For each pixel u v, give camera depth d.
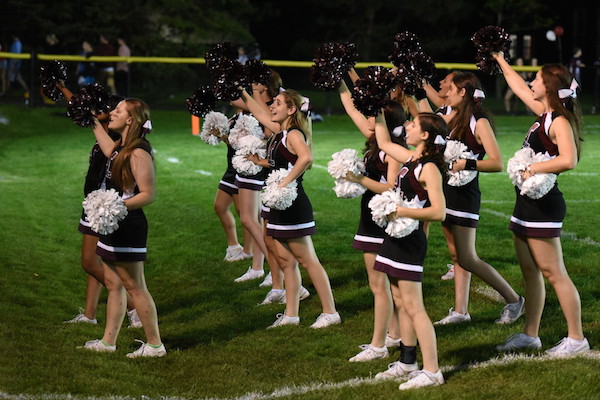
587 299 8.22
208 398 6.14
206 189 15.31
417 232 6.12
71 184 15.94
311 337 7.52
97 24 35.28
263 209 8.55
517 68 27.00
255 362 6.95
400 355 6.40
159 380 6.57
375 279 6.85
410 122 6.68
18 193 14.83
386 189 6.54
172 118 27.14
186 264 10.62
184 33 37.41
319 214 12.99
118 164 6.73
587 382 5.82
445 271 9.55
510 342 6.77
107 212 6.47
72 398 5.98
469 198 7.47
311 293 9.02
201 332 7.89
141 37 35.62
